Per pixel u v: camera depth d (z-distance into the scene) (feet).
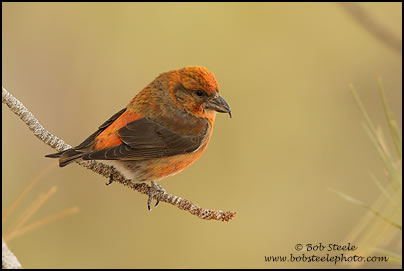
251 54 42.75
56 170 39.91
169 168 26.02
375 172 42.73
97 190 40.11
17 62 41.81
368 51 43.73
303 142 42.96
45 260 38.01
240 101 42.83
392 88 44.14
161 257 39.73
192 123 26.55
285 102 43.37
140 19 42.16
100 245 39.19
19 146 39.78
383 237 16.34
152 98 26.43
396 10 38.32
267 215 41.32
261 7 42.47
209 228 40.78
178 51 41.98
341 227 41.27
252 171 42.45
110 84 41.98
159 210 40.57
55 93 41.88
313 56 43.45
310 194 42.39
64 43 42.32
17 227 17.84
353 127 43.65
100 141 24.12
